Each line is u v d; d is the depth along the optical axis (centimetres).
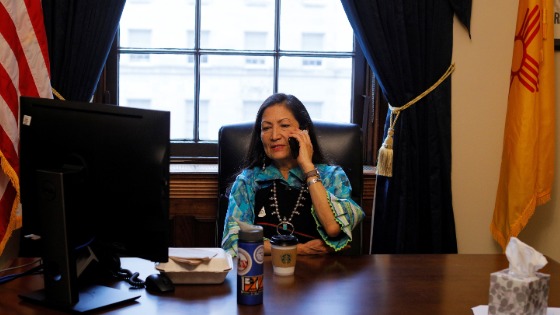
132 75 321
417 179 297
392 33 291
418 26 293
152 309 166
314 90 328
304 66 326
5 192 260
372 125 325
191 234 300
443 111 299
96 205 173
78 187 168
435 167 298
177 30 321
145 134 167
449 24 299
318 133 266
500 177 303
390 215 297
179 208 299
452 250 303
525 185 293
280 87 326
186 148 323
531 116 290
